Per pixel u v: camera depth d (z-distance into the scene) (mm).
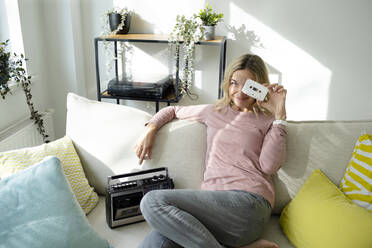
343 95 2836
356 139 1537
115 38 2574
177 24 2529
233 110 1685
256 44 2797
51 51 2807
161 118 1722
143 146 1636
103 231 1470
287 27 2717
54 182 1321
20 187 1278
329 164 1540
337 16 2643
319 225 1318
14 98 2355
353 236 1215
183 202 1379
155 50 2930
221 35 2822
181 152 1665
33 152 1547
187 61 2791
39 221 1209
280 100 1565
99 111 1743
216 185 1528
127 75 2873
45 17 2719
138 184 1528
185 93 2871
